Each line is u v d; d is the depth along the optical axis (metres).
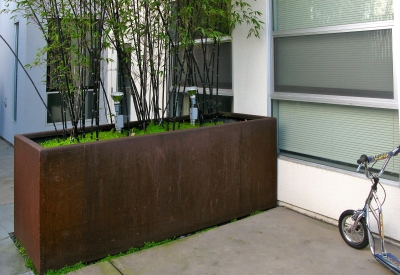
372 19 3.13
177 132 3.14
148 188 3.02
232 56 4.28
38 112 6.55
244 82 4.16
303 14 3.60
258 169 3.71
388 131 3.11
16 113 6.92
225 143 3.44
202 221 3.36
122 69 3.81
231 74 4.38
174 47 3.63
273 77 3.91
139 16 3.47
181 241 3.15
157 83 3.76
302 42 3.64
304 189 3.67
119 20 3.35
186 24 3.54
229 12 3.84
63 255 2.69
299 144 3.78
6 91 7.40
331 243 3.08
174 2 3.52
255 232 3.30
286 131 3.88
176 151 3.14
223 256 2.90
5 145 7.25
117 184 2.86
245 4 3.83
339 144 3.45
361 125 3.28
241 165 3.58
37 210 2.60
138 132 3.46
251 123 3.61
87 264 2.82
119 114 3.51
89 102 6.67
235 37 4.20
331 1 3.38
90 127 3.49
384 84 3.09
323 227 3.39
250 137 3.62
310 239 3.16
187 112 4.95
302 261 2.81
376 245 3.05
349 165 3.39
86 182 2.73
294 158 3.79
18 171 3.03
